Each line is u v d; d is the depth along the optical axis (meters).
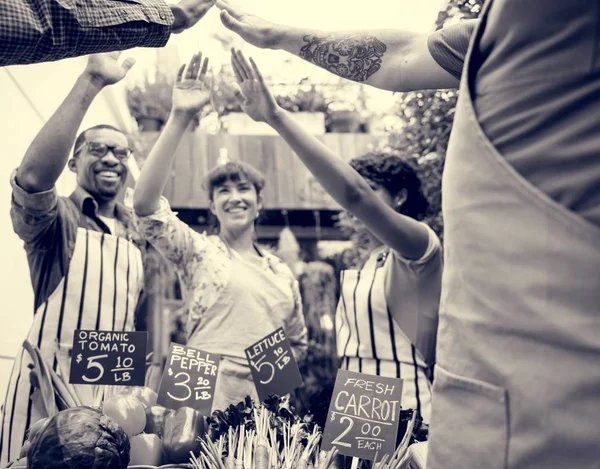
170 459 1.56
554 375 0.79
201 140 4.32
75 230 2.61
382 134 3.71
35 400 2.01
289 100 3.63
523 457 0.80
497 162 0.87
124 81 3.67
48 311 2.49
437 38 1.59
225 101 3.58
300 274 4.21
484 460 0.84
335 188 2.13
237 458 1.44
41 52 1.30
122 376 1.83
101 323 2.56
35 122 3.06
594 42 0.82
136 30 1.42
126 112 3.72
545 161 0.84
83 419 1.38
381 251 2.53
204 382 1.86
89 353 1.83
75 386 2.25
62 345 2.46
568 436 0.77
